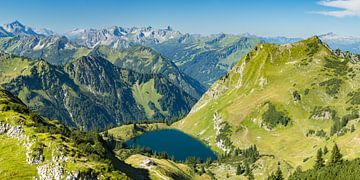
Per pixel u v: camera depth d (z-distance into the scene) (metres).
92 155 155.50
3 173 134.25
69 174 135.75
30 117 170.88
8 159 142.12
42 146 145.75
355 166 192.12
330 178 190.12
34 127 160.50
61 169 137.12
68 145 154.00
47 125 176.88
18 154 145.25
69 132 178.38
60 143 150.12
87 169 139.75
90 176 139.62
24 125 159.75
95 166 145.12
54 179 135.12
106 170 146.88
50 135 155.00
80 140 174.88
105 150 187.12
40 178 135.38
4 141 152.62
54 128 169.12
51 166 138.00
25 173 135.75
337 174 191.75
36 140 149.12
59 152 144.12
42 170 137.50
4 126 158.88
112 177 144.00
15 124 159.12
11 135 156.00
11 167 137.38
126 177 149.62
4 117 162.50
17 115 165.25
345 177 184.00
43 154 143.38
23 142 150.62
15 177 133.25
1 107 170.25
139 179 194.38
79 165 140.12
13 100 198.88
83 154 153.00
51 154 143.50
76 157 146.38
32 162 140.75
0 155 144.50
